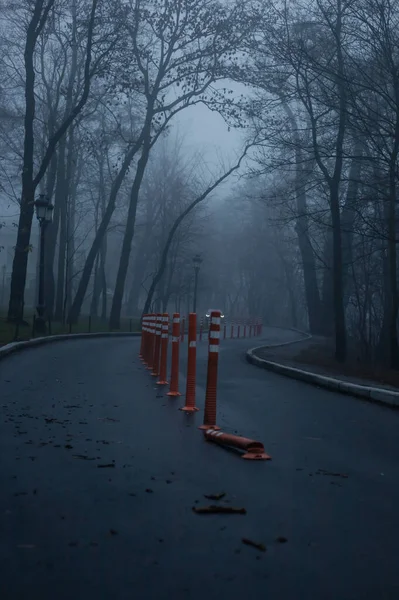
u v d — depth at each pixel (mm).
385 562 4770
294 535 5250
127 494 6207
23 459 7418
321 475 7312
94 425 9656
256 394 14477
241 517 5645
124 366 19125
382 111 26125
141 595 4066
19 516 5480
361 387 14695
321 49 24609
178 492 6344
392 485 7035
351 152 28047
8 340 25797
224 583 4277
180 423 10141
